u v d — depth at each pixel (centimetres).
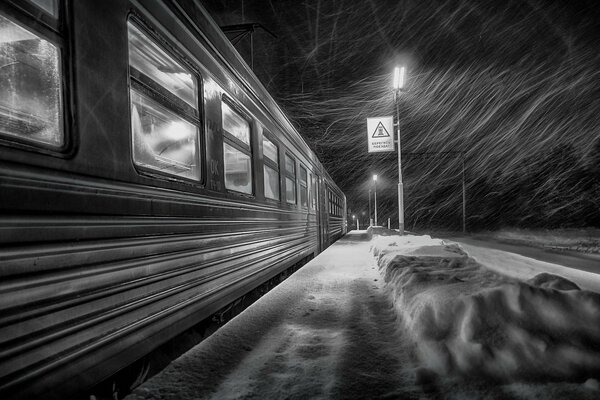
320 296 535
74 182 198
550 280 329
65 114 197
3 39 195
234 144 432
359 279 677
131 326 238
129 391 277
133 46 264
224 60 407
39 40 196
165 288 279
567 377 233
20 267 165
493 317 268
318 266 868
